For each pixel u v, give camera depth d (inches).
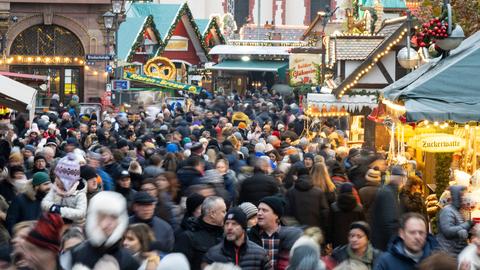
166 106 1876.2
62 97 2301.9
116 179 684.1
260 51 3083.2
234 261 476.4
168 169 786.8
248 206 536.1
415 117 715.4
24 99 989.2
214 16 3309.5
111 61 2181.3
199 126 1384.1
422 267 365.4
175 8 3245.6
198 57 3324.3
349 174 782.5
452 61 753.6
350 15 1843.0
